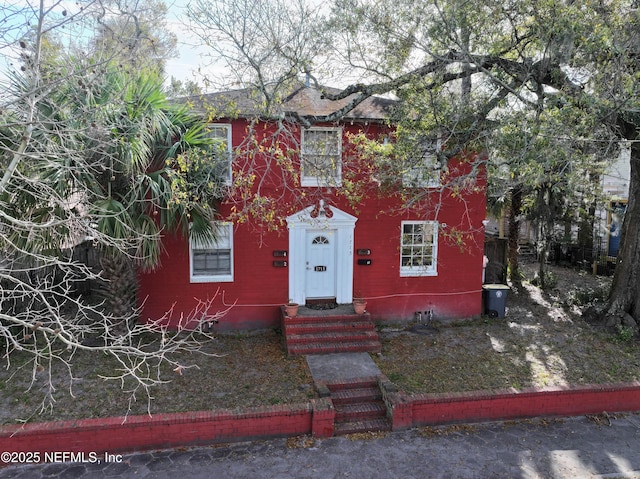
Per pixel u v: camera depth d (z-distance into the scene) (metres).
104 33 8.66
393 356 10.39
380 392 8.77
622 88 8.82
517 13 9.84
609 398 8.72
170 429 7.36
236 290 11.76
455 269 12.77
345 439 7.73
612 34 9.05
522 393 8.41
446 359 10.27
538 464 7.10
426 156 10.45
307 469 6.90
